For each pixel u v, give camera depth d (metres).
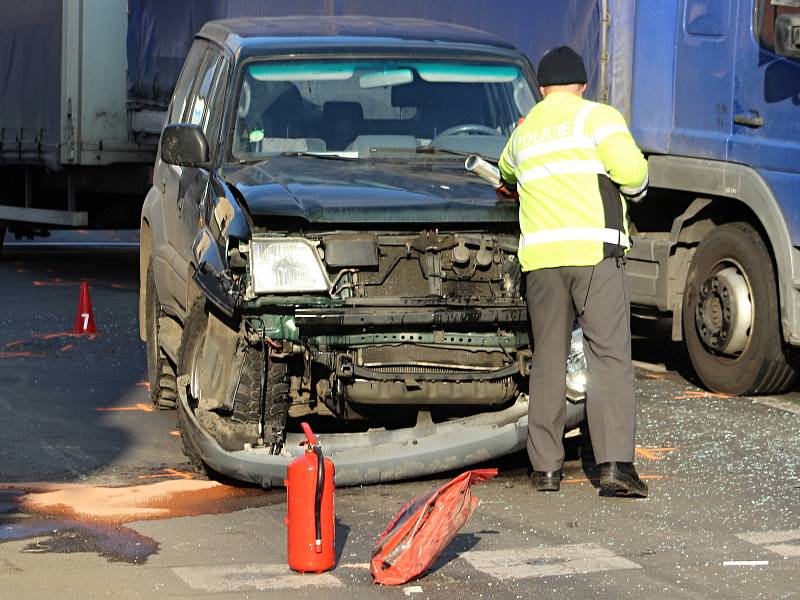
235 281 8.38
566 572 6.91
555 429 8.53
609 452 8.37
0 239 24.58
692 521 7.90
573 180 8.33
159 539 7.52
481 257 8.57
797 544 7.45
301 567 6.86
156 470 9.26
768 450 9.74
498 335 8.59
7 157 22.00
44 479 9.00
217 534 7.63
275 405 8.50
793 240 11.33
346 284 8.45
